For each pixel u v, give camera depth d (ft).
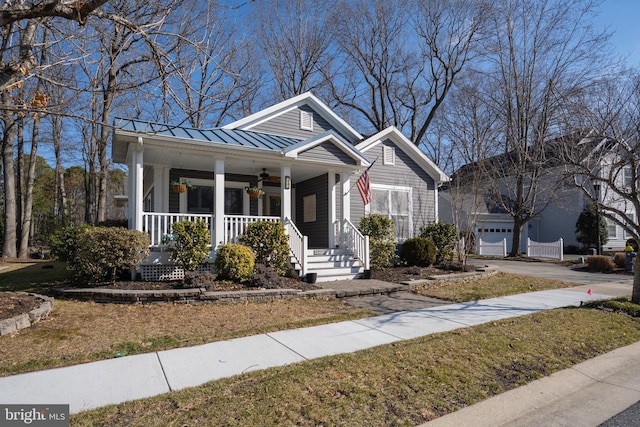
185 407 10.83
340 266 34.01
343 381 12.59
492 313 22.71
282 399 11.30
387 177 46.91
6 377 13.00
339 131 49.37
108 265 25.30
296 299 25.91
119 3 17.15
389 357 14.80
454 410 11.20
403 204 47.73
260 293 25.16
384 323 20.30
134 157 28.27
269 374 13.15
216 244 30.60
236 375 13.14
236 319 20.62
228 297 24.29
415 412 10.94
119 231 25.91
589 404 12.10
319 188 43.27
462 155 65.41
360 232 37.99
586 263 49.37
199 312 21.83
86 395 11.66
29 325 18.48
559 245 59.06
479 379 13.28
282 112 45.47
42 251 66.64
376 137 45.93
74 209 115.55
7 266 47.21
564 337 17.99
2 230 72.90
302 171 39.81
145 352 15.51
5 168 58.08
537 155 39.42
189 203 39.96
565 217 79.71
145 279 28.17
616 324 20.52
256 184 43.68
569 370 14.53
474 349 15.94
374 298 27.27
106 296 23.45
